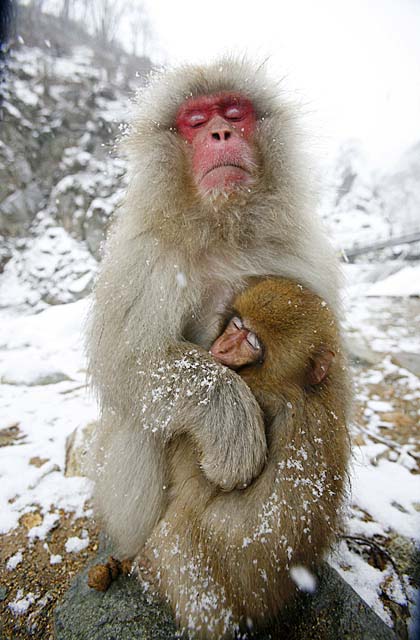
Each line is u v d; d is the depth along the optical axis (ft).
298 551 1.55
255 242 1.83
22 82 12.40
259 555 1.52
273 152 1.87
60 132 12.04
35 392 3.80
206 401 1.58
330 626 1.64
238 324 1.72
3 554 2.06
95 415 3.31
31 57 12.84
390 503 2.40
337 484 1.61
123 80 13.19
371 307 6.08
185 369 1.62
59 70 12.77
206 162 1.81
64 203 11.28
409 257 9.02
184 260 1.75
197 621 1.58
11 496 2.40
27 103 12.10
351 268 8.44
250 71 2.05
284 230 1.86
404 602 1.88
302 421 1.59
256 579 1.54
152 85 2.10
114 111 12.28
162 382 1.61
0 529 2.19
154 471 1.75
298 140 2.00
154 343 1.66
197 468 1.64
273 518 1.51
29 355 4.73
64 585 1.93
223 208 1.75
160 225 1.76
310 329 1.64
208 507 1.58
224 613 1.57
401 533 2.21
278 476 1.54
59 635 1.65
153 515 1.78
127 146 2.00
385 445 2.95
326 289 1.98
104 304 1.77
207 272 1.80
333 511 1.62
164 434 1.63
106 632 1.61
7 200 11.51
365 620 1.65
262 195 1.83
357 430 3.12
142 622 1.64
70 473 2.59
